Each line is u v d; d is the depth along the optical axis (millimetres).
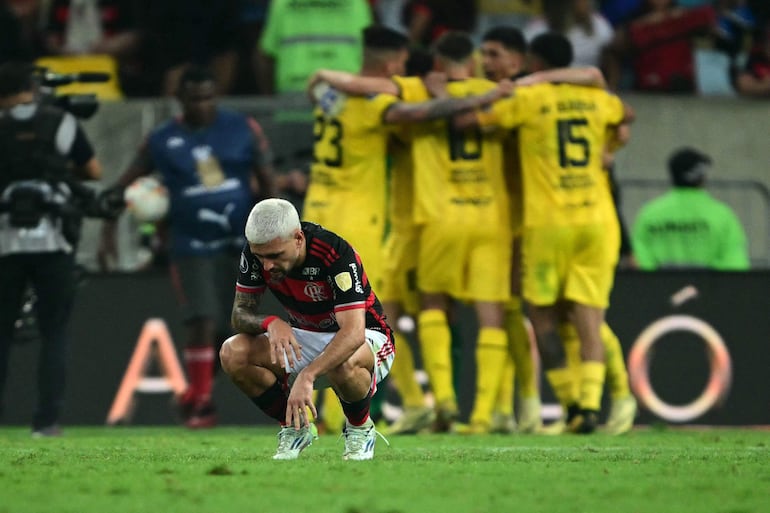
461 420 36875
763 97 46938
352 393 19422
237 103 40625
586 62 45531
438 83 32281
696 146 44531
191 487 15805
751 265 42000
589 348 31797
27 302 32500
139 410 37594
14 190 30016
